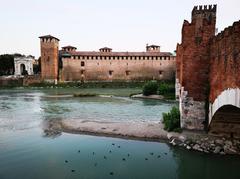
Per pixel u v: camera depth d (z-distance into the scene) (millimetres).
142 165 15734
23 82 87438
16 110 36719
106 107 39531
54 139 21281
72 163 16094
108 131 23141
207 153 16703
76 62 93625
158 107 39250
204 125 19531
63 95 59062
